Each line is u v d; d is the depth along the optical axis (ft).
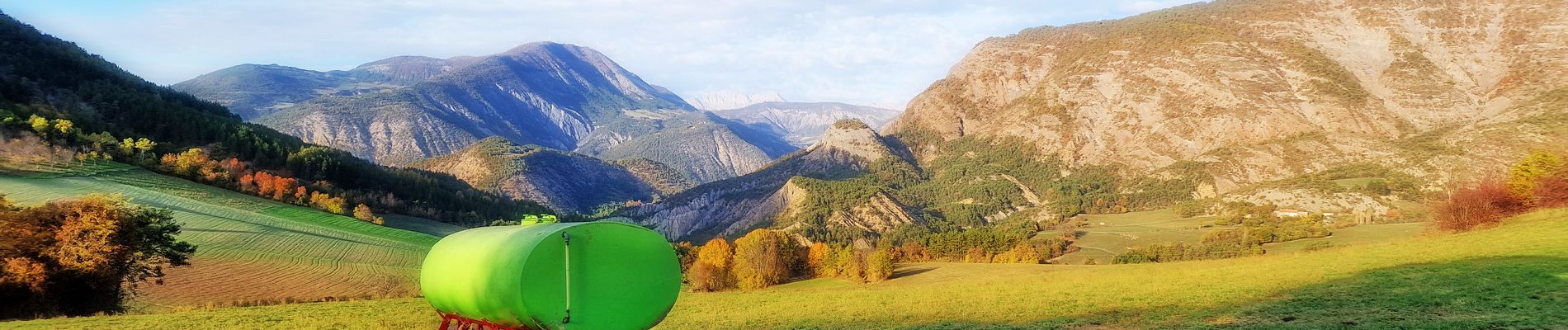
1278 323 82.33
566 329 52.65
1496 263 116.37
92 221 157.89
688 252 368.07
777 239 323.78
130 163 427.74
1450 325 71.20
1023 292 144.97
